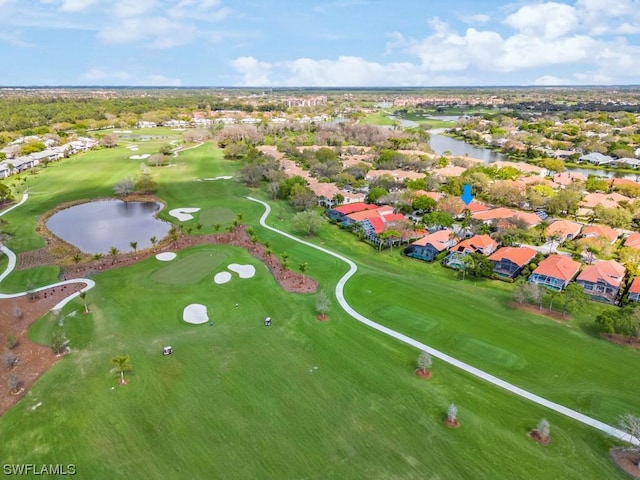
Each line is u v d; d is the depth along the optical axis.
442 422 36.62
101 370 42.97
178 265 68.94
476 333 50.62
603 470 32.12
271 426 35.97
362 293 60.22
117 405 38.19
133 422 36.25
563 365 44.84
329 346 47.44
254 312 54.62
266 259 71.31
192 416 36.97
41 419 36.53
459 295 60.53
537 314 55.47
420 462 32.59
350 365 44.22
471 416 37.38
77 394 39.53
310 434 35.16
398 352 46.56
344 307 56.09
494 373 43.34
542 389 41.12
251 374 42.59
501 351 47.06
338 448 33.81
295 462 32.50
